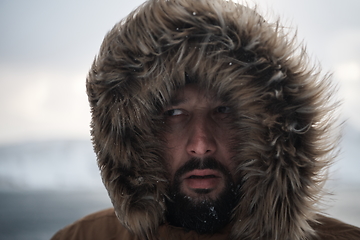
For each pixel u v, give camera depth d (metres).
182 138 0.82
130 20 0.80
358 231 0.77
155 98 0.80
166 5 0.78
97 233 0.95
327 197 0.74
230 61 0.73
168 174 0.82
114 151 0.78
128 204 0.79
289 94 0.71
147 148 0.81
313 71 0.73
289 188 0.72
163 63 0.75
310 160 0.71
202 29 0.74
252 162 0.74
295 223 0.72
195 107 0.81
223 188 0.79
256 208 0.74
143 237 0.82
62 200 13.05
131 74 0.77
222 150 0.80
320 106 0.72
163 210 0.82
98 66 0.80
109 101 0.78
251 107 0.73
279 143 0.71
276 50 0.72
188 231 0.80
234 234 0.77
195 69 0.75
